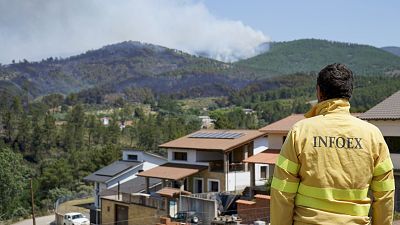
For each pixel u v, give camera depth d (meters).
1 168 53.56
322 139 3.19
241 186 37.53
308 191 3.15
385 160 3.25
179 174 37.19
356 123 3.26
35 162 90.06
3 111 109.56
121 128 117.56
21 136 95.81
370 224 3.28
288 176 3.20
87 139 104.25
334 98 3.32
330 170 3.12
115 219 37.09
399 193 24.64
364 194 3.16
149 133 96.12
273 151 35.59
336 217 3.07
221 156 40.03
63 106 184.88
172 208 32.38
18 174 55.72
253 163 33.78
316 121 3.27
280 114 150.00
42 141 95.19
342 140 3.18
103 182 44.09
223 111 165.00
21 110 125.06
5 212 52.25
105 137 103.75
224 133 40.66
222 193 32.91
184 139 42.16
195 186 38.44
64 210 45.09
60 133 98.62
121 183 44.41
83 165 68.19
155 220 33.34
